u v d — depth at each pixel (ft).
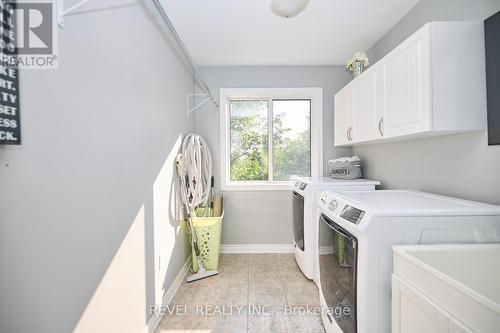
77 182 3.39
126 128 4.71
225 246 10.94
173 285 7.47
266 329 5.94
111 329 4.19
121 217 4.52
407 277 3.27
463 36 4.52
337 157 10.81
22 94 2.61
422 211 3.83
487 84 4.48
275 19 7.25
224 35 8.14
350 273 4.20
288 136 11.37
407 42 5.18
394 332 3.55
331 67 10.77
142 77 5.43
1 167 2.44
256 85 10.78
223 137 10.87
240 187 10.92
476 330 2.28
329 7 6.69
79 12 3.43
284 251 10.94
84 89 3.53
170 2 6.35
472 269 3.43
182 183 8.29
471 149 4.87
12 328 2.55
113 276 4.26
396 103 5.63
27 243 2.69
